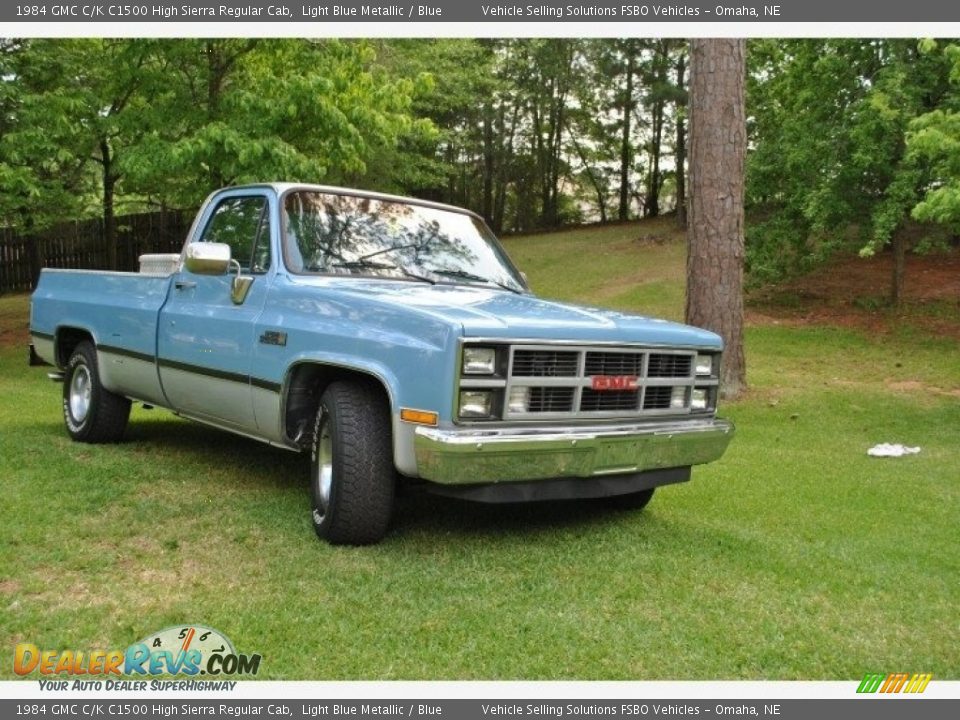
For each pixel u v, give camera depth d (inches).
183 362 208.4
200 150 430.3
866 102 544.4
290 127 457.7
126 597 136.4
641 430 164.9
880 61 588.4
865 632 134.6
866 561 169.2
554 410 157.3
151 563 151.9
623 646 125.6
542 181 1435.8
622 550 169.8
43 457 229.0
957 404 380.2
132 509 183.9
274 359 178.5
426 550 164.7
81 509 181.6
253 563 153.3
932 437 323.3
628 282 746.2
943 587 155.6
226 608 133.2
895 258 609.9
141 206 935.0
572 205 1535.4
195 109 472.7
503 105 1262.3
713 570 159.6
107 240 676.7
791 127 603.8
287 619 129.9
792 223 630.5
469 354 146.6
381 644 123.6
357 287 177.0
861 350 516.7
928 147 369.4
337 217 201.2
